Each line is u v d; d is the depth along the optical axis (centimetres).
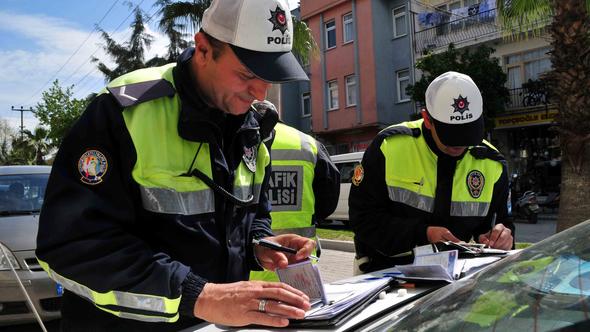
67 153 131
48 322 429
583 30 623
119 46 2656
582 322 95
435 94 228
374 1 1797
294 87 2200
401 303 153
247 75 140
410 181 238
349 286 167
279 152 268
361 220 240
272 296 122
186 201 140
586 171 626
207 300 122
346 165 1138
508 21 720
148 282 122
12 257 397
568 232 144
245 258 162
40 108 2950
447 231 222
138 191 134
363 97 1838
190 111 141
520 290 116
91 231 122
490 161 254
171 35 1964
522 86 1466
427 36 1714
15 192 498
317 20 2006
